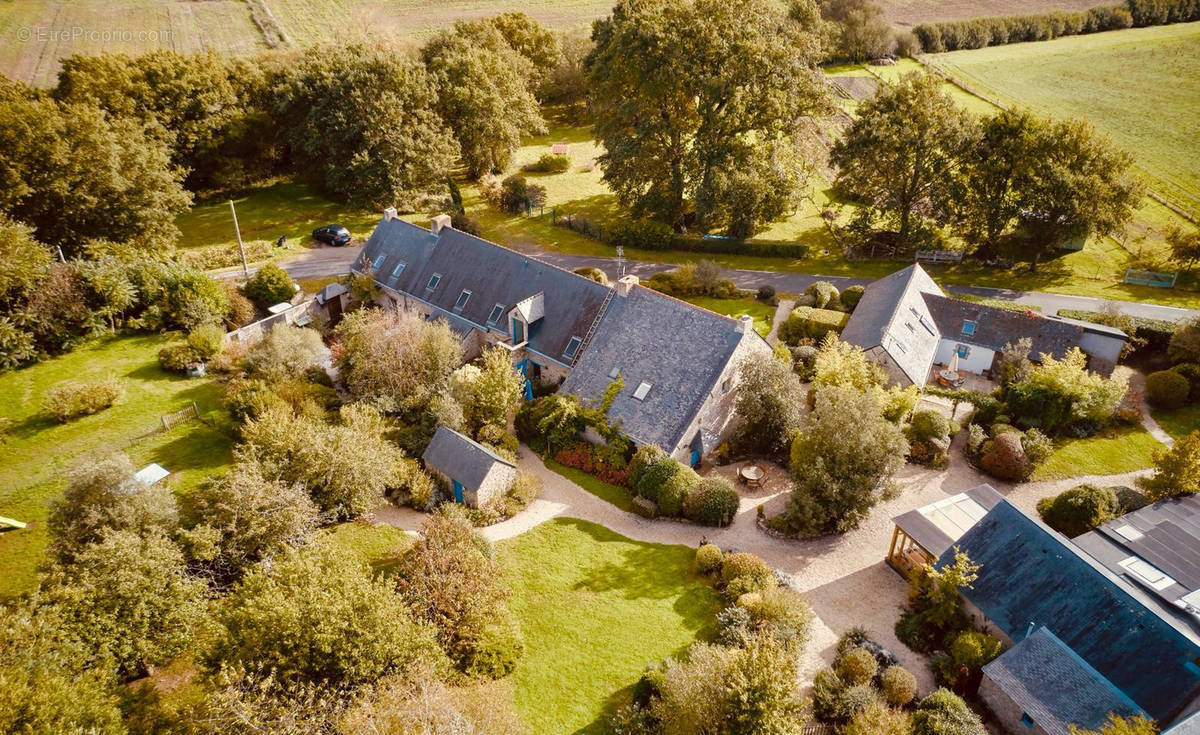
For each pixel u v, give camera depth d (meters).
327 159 77.56
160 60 78.75
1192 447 36.34
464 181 90.19
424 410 42.75
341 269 65.62
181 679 27.95
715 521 37.66
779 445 42.59
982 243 69.88
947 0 139.12
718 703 24.28
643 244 72.75
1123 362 53.28
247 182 84.50
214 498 33.81
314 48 84.31
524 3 137.62
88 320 49.88
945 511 35.78
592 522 38.28
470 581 29.95
